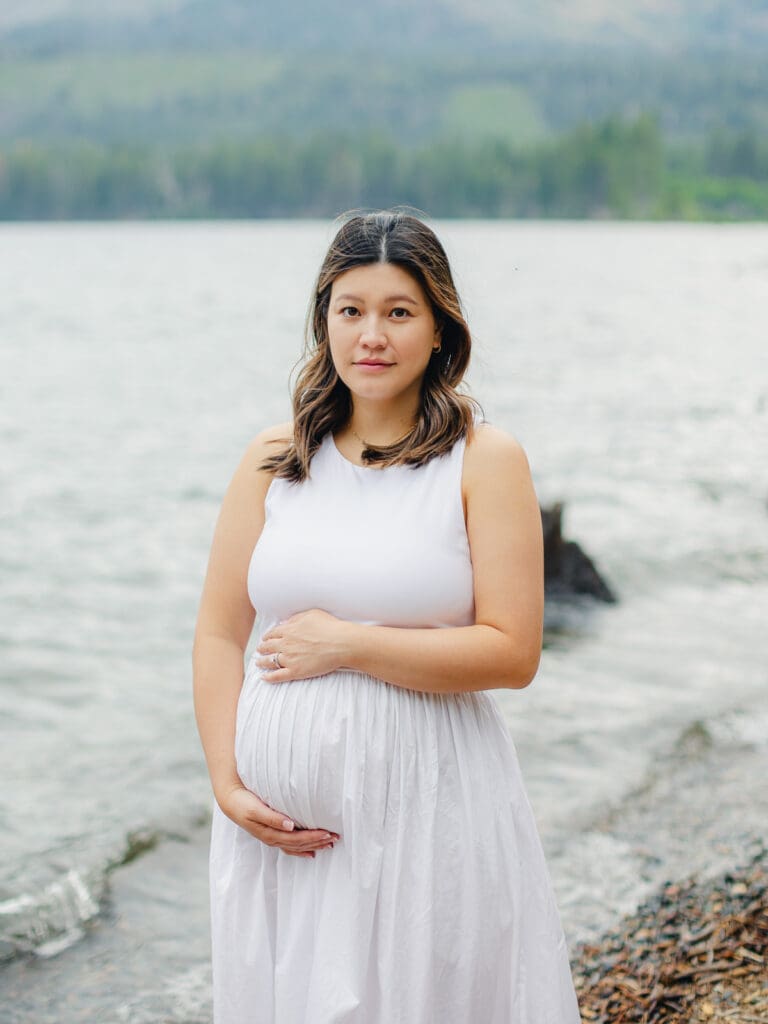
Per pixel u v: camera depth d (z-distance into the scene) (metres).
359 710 2.10
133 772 5.30
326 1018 2.04
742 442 15.83
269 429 2.38
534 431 16.97
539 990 2.12
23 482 13.65
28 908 3.98
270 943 2.18
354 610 2.14
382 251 2.14
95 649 7.53
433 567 2.13
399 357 2.15
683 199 169.38
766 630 7.40
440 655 2.06
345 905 2.08
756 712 5.70
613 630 7.41
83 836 4.57
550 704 5.91
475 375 22.98
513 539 2.13
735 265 71.69
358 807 2.06
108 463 15.00
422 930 2.04
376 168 173.75
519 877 2.13
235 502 2.35
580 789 4.80
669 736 5.39
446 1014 2.08
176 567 9.82
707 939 3.51
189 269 72.25
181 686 6.79
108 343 33.00
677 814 4.49
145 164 180.75
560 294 50.56
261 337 34.66
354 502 2.19
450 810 2.09
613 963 3.40
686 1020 3.09
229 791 2.21
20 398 21.81
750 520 10.99
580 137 168.62
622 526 10.77
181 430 18.09
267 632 2.21
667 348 30.20
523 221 170.38
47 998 3.48
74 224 179.88
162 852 4.43
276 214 181.12
